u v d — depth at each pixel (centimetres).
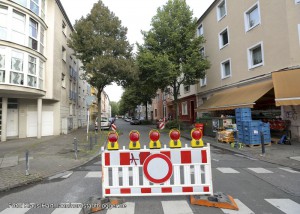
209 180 471
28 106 1923
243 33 1705
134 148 483
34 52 1656
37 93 1691
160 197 507
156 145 479
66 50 2448
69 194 540
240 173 702
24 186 619
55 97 1981
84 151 1141
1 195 548
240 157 970
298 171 725
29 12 1622
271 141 1306
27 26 1611
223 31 2016
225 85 1973
